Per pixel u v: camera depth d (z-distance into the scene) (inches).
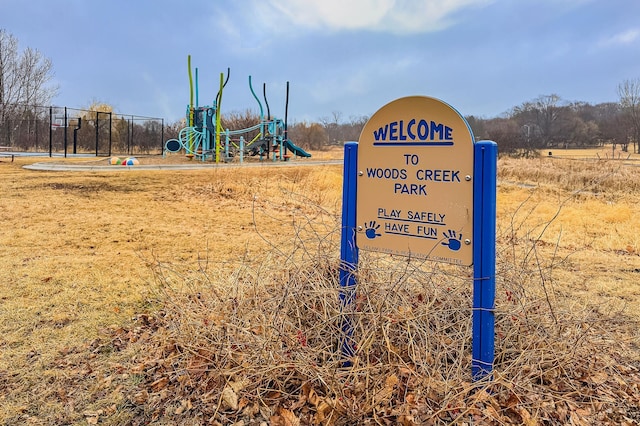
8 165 697.0
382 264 124.1
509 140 1354.6
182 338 112.9
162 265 189.0
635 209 383.9
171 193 409.1
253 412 91.5
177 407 94.6
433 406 89.2
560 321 109.7
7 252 207.9
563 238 264.1
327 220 293.7
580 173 588.1
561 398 92.8
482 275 91.3
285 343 102.5
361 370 92.0
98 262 194.9
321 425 87.4
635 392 99.1
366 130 103.6
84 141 1430.9
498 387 93.7
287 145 921.5
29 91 1440.7
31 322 133.6
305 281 115.3
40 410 93.4
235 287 124.8
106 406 95.0
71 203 346.0
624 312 141.5
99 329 130.3
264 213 314.2
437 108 93.7
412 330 101.8
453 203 93.4
